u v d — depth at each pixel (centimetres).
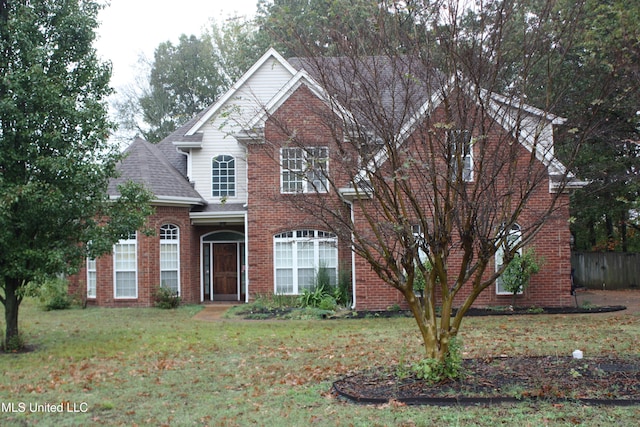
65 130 1403
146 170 2325
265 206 2236
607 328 1536
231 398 901
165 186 2311
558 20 896
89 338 1545
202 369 1123
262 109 1382
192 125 2681
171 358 1245
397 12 870
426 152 870
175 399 909
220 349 1339
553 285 2023
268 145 1080
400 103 1041
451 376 886
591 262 3269
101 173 1394
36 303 2400
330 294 2161
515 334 1448
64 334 1625
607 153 2283
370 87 898
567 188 1548
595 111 928
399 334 1497
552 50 884
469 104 837
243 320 1897
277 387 959
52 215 1378
